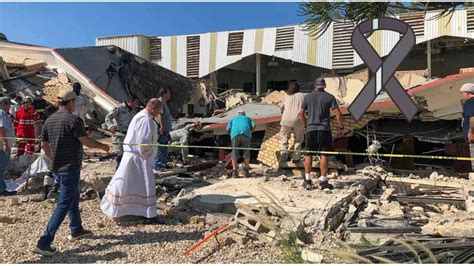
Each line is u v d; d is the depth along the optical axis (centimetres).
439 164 1095
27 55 1636
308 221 539
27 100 1027
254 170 962
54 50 1549
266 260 445
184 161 1046
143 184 567
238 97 1914
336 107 700
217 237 503
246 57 2328
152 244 502
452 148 1013
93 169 969
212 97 2045
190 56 2423
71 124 476
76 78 1476
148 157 571
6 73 1502
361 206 654
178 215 610
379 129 1065
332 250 380
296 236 486
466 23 1719
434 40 1906
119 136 784
